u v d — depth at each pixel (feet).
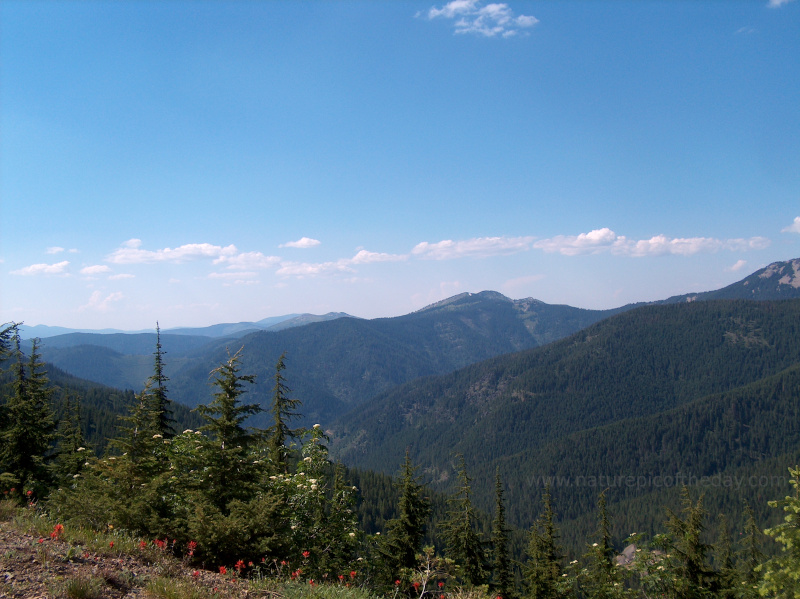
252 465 36.04
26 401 60.29
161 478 31.68
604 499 61.31
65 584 18.62
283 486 39.09
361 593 26.43
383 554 60.95
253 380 38.32
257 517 29.32
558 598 57.00
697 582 48.42
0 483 47.14
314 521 40.40
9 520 28.81
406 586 34.71
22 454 56.70
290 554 30.99
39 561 20.92
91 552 23.76
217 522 27.99
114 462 34.53
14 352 62.08
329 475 47.19
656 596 43.47
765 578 33.42
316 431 47.65
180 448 37.60
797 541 32.07
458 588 34.68
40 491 52.13
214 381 37.11
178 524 29.09
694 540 49.80
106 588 19.79
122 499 31.55
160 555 25.32
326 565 34.94
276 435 55.06
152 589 20.44
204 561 27.35
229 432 36.83
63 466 57.67
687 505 52.24
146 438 36.96
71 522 29.01
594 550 49.24
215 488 33.99
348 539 40.70
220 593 21.83
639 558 45.37
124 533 27.68
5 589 17.94
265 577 25.52
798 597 30.55
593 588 46.44
